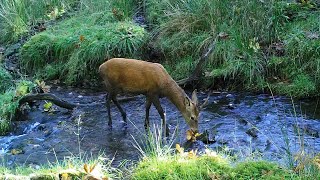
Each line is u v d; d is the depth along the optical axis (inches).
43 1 375.9
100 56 301.0
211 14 303.3
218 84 280.2
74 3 376.8
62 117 252.8
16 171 180.5
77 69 303.3
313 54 272.1
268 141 208.8
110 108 254.8
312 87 261.6
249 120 235.3
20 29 355.3
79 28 328.2
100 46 301.3
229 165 175.9
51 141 223.1
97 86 299.1
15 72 314.8
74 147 215.2
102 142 219.1
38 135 233.8
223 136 218.1
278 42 289.9
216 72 277.7
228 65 278.7
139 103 265.4
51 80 311.0
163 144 213.9
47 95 259.4
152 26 327.3
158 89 221.6
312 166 165.5
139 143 216.2
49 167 189.2
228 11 303.1
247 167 169.0
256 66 276.4
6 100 260.4
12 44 346.9
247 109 250.5
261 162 171.6
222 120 237.1
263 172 165.9
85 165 172.7
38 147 218.5
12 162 202.4
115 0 347.9
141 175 172.7
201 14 308.3
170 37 308.2
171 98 221.5
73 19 346.9
